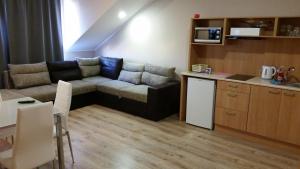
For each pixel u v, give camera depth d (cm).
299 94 307
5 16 443
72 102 466
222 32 383
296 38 337
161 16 488
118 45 582
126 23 551
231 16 400
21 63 470
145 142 343
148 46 521
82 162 288
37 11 482
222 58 420
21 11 455
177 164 288
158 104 415
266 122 339
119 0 445
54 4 509
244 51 396
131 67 516
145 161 293
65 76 494
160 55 504
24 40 467
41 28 490
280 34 356
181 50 470
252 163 295
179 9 459
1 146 241
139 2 482
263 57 379
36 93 404
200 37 407
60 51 537
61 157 242
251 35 357
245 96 351
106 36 586
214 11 417
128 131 378
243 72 402
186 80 420
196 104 401
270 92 329
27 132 193
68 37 555
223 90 371
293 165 293
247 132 360
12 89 426
